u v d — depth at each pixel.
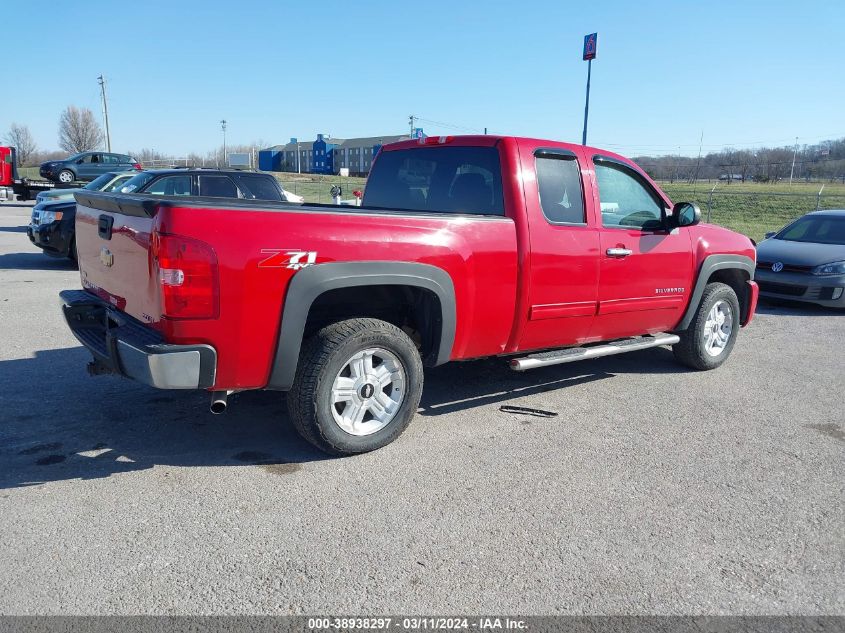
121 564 2.89
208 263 3.32
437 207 5.07
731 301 6.38
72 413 4.64
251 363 3.56
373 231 3.83
